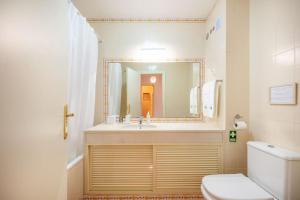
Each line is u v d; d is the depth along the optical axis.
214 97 2.03
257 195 1.31
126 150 2.02
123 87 2.66
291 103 1.36
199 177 2.00
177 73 2.65
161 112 2.65
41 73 0.81
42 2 0.82
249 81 1.93
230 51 1.93
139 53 2.64
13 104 0.64
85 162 2.03
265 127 1.67
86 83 2.13
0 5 0.57
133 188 2.02
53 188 0.94
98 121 2.63
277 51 1.51
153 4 2.23
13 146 0.64
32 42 0.74
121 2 2.19
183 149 2.00
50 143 0.91
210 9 2.36
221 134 1.97
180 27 2.62
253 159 1.62
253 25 1.86
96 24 2.62
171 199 2.03
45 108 0.86
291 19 1.36
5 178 0.60
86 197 2.05
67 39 1.13
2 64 0.59
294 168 1.24
